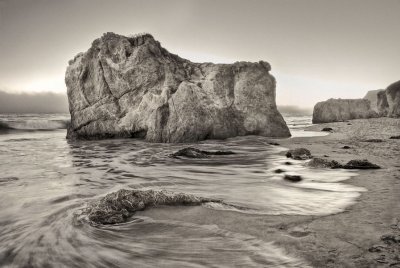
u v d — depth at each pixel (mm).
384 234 4367
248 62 21438
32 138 23266
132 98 20266
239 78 20922
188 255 3920
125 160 12289
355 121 34969
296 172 9062
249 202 6184
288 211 5555
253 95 20656
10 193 7258
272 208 5746
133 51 20406
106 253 4047
